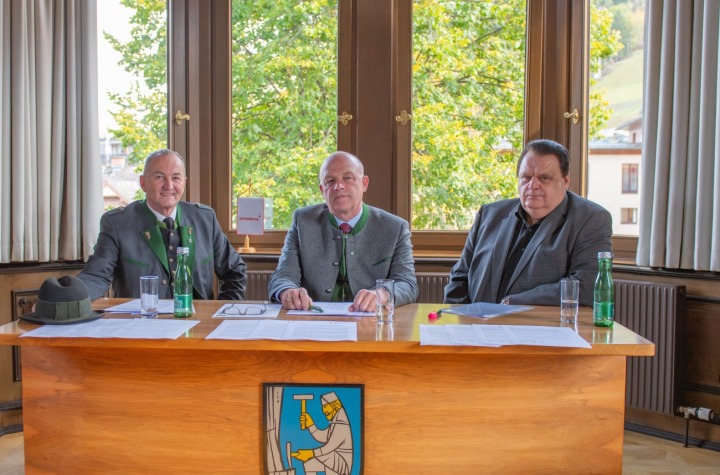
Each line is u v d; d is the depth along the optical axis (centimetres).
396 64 374
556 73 370
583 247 246
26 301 326
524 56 376
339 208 264
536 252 252
